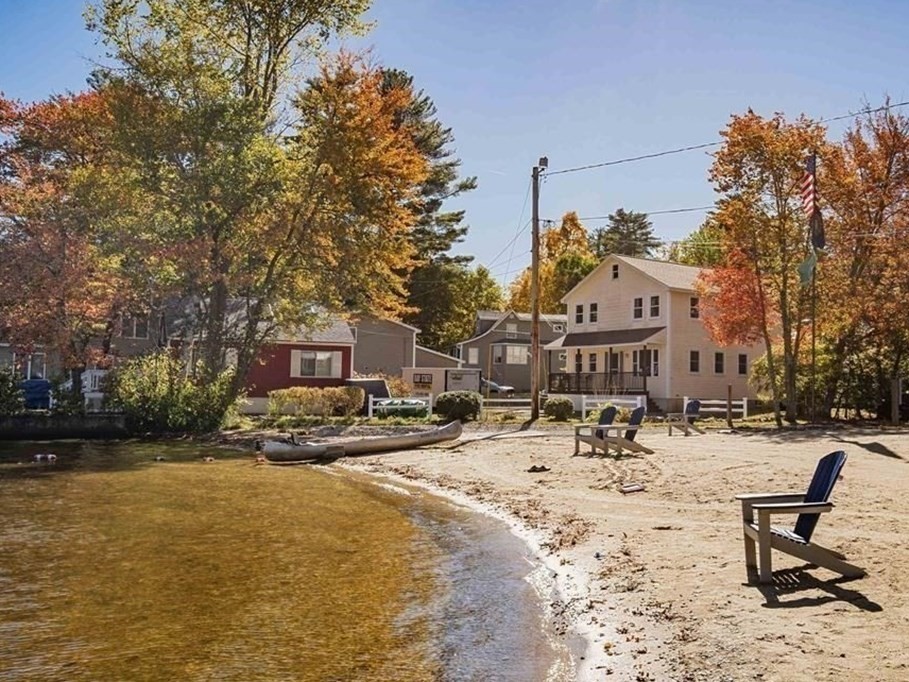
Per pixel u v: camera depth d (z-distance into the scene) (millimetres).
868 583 6605
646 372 38938
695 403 22609
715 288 31250
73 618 6559
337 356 36719
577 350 44500
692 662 5191
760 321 27000
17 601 7043
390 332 44562
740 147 26234
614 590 7160
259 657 5660
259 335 30672
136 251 25703
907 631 5422
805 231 25922
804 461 14203
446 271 57875
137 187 26031
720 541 8625
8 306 24531
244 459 19719
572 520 10586
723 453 15844
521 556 9055
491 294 78125
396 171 28156
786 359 26484
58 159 29719
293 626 6410
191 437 25000
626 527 9797
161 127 25625
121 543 9586
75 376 26359
